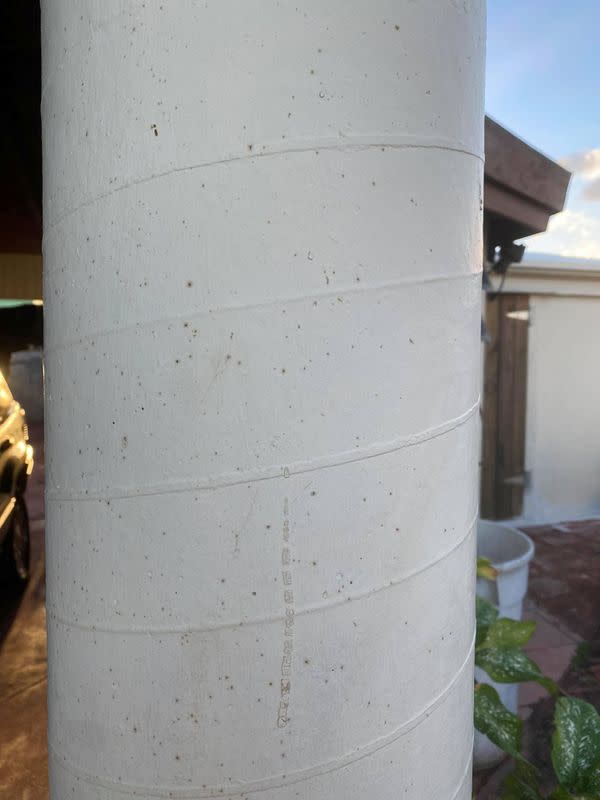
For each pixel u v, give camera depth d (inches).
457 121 44.5
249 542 39.4
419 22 41.4
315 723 40.5
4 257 331.0
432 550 44.3
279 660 39.9
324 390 39.5
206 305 38.9
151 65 39.2
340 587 40.4
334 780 41.2
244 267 38.7
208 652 40.0
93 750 43.5
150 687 41.1
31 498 309.0
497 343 275.0
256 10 37.9
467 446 47.8
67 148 43.3
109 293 41.3
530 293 275.1
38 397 552.1
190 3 38.3
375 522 41.1
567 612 189.3
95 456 42.5
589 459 292.5
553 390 285.3
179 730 40.6
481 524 149.6
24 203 218.4
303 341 39.1
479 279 49.7
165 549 40.3
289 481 39.3
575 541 258.1
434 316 43.3
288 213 38.7
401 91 40.7
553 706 135.4
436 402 43.8
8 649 156.9
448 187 43.9
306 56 38.4
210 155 38.5
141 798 41.8
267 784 40.4
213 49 38.2
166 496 40.1
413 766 44.3
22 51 123.0
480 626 93.1
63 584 45.3
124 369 40.9
